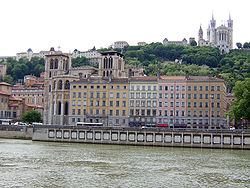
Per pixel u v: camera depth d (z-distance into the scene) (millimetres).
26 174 64562
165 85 151625
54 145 121750
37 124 152000
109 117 157000
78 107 161500
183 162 84500
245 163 84688
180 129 123562
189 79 150125
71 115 162000
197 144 121875
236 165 81250
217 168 76438
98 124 149625
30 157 87500
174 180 61969
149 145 126188
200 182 60906
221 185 58969
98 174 66062
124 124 155000
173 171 71312
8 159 83062
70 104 162375
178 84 150500
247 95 123312
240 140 118812
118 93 156875
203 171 72250
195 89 148875
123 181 60062
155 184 58250
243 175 68562
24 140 141875
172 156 95750
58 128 138125
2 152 96312
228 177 66188
